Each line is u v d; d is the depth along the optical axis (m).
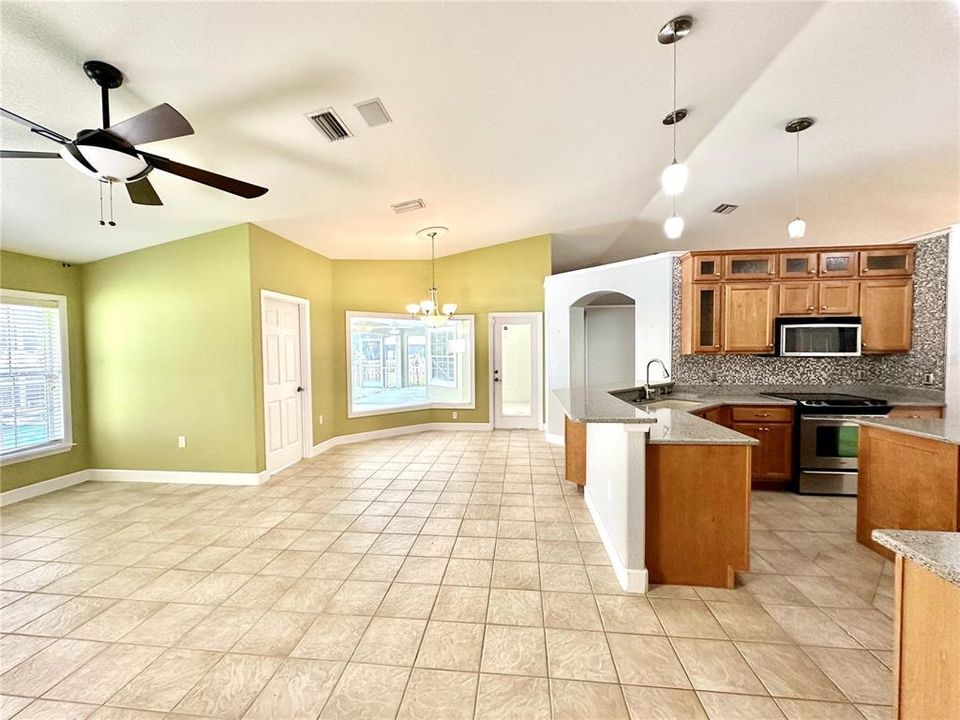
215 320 4.20
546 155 3.54
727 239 6.23
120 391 4.38
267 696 1.63
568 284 5.64
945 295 3.68
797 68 2.54
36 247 3.83
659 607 2.16
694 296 4.20
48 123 2.25
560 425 5.78
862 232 5.36
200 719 1.53
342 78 2.27
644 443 2.27
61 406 4.22
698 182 4.29
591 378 8.24
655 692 1.62
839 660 1.77
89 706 1.60
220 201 3.57
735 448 2.28
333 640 1.95
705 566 2.32
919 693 1.08
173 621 2.10
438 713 1.54
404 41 2.06
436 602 2.23
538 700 1.59
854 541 2.85
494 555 2.73
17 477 3.84
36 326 4.05
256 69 2.11
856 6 2.08
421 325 6.66
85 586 2.42
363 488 4.08
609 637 1.94
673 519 2.33
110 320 4.37
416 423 6.61
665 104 2.89
